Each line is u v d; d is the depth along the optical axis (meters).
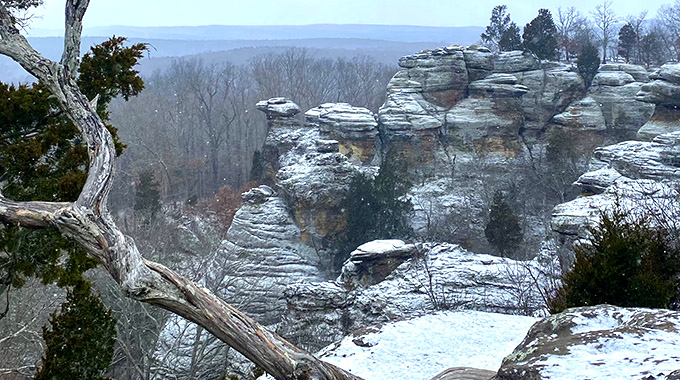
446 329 17.59
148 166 80.81
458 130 74.25
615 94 78.75
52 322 12.75
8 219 6.51
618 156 47.41
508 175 72.12
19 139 13.68
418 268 35.88
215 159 96.06
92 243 6.29
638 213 26.77
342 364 15.55
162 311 29.64
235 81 163.50
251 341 5.88
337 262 54.38
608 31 117.69
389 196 54.81
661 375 7.09
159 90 135.25
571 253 32.38
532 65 80.56
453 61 75.50
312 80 131.25
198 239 50.84
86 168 14.37
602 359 8.04
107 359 13.03
